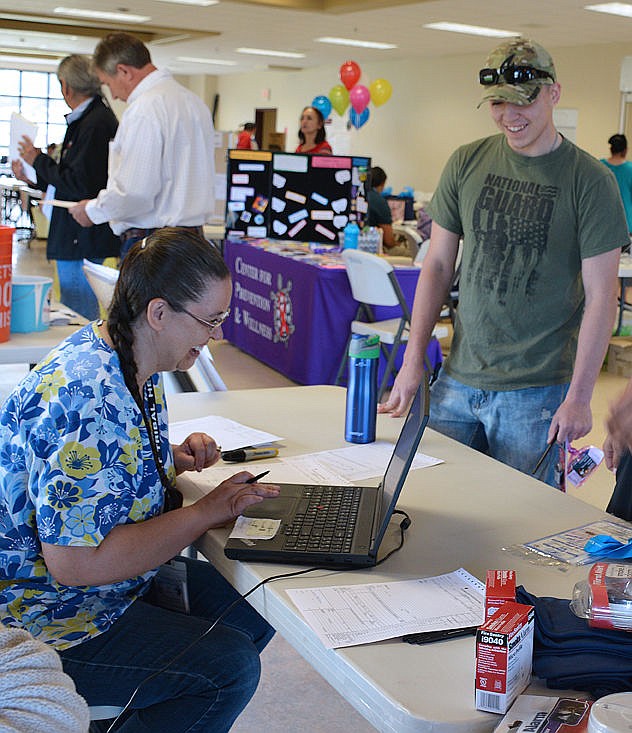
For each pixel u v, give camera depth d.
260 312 6.39
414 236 8.72
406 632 1.30
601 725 0.98
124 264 1.58
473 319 2.59
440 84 14.67
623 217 2.38
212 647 1.61
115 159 4.23
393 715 1.14
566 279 2.46
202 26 12.98
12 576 1.58
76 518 1.49
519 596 1.31
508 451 2.57
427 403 1.53
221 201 7.75
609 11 9.52
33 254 12.23
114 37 4.07
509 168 2.50
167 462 1.79
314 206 6.74
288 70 18.64
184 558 2.03
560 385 2.52
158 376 1.76
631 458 1.96
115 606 1.67
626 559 1.58
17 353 2.83
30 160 4.56
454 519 1.75
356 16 10.99
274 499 1.78
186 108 4.15
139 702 1.59
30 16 12.94
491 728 1.12
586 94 12.23
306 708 2.50
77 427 1.49
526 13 9.95
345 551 1.52
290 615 1.37
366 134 16.47
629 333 6.94
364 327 5.30
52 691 1.03
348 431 2.19
